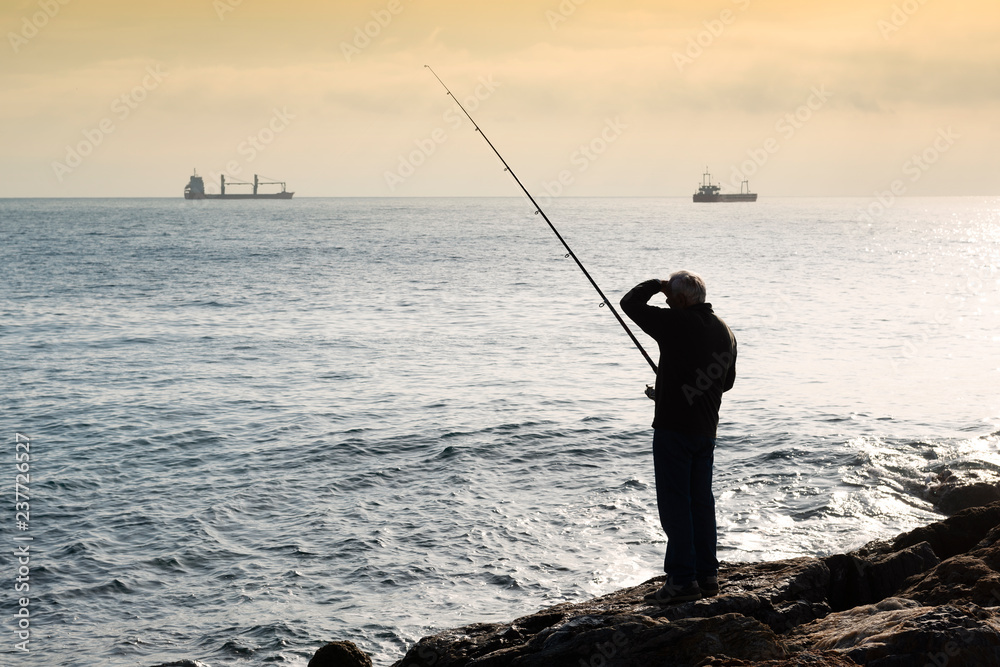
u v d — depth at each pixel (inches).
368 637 296.8
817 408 602.5
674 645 154.7
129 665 280.5
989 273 1785.2
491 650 175.5
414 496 433.4
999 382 690.8
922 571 215.8
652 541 372.2
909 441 510.3
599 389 684.1
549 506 417.4
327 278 1690.5
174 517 402.6
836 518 392.5
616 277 1740.9
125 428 561.9
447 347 898.7
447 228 4185.5
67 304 1256.8
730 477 456.1
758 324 1055.0
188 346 901.8
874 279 1670.8
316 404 631.8
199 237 3186.5
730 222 4965.6
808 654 145.5
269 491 440.5
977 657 144.2
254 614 313.3
